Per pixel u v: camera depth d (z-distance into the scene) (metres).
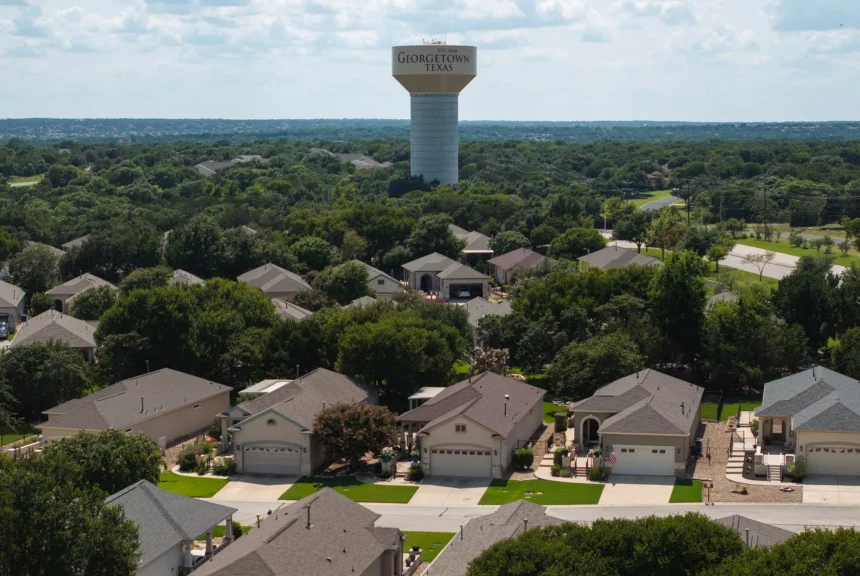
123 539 45.44
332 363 92.25
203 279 145.62
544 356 94.06
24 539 43.38
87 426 74.50
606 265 136.00
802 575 39.41
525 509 53.28
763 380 89.88
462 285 142.62
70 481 48.47
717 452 73.69
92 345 103.25
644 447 69.62
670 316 93.94
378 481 70.62
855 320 97.00
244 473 73.12
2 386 82.06
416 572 53.47
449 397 77.06
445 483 69.62
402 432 78.44
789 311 98.81
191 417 83.88
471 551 48.34
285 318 105.00
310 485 69.94
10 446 77.31
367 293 128.88
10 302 126.88
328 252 152.12
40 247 146.62
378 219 164.38
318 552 46.97
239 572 44.03
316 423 72.69
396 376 85.62
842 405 68.88
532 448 76.62
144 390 81.81
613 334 90.00
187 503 54.66
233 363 93.25
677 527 43.38
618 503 63.56
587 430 76.69
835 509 60.88
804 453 67.75
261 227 173.12
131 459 60.00
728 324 91.94
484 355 92.06
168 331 93.75
